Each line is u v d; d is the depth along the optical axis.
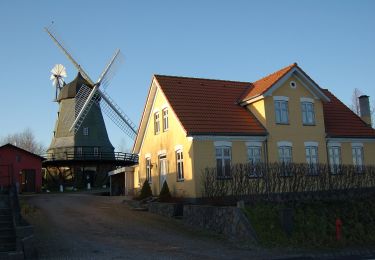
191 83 33.12
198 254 16.75
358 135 34.28
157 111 33.72
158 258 15.70
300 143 31.45
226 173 28.31
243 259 16.06
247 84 35.41
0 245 15.59
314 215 22.91
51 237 19.66
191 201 27.53
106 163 58.25
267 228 20.56
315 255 17.58
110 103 56.69
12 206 17.83
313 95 32.88
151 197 31.75
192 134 27.47
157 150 33.56
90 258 15.46
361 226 23.22
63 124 59.75
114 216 26.52
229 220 21.16
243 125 30.06
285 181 24.27
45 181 59.09
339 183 26.03
